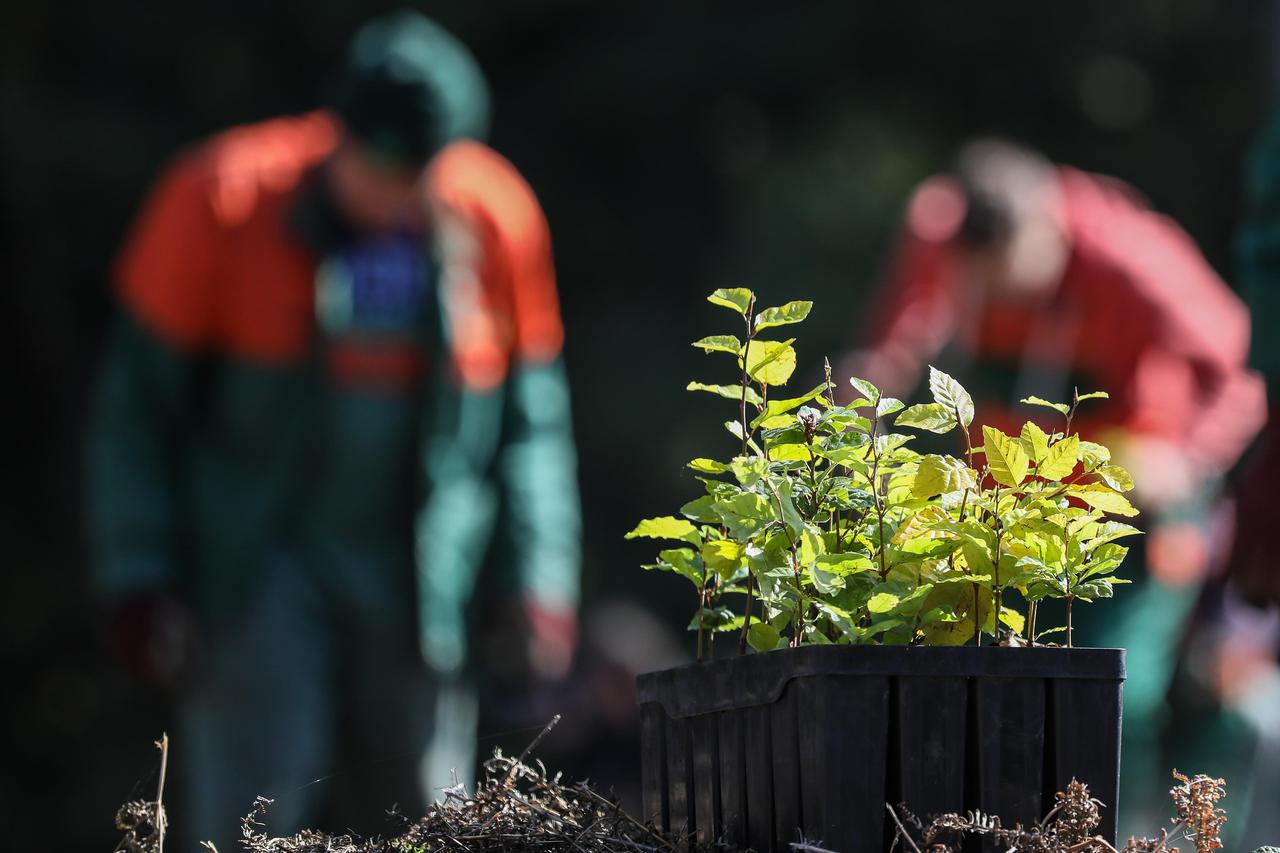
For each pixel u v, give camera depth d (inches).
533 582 275.7
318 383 259.8
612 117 924.0
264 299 257.9
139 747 730.8
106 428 261.4
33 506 784.3
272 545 259.6
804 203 840.3
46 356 796.6
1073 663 101.9
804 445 110.0
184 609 259.9
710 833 110.7
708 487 110.0
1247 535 175.8
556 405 283.4
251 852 120.6
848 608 106.3
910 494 109.0
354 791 219.9
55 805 719.7
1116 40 919.7
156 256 259.3
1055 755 101.7
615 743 395.2
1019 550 106.2
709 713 111.2
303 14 868.0
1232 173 900.0
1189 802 110.0
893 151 863.7
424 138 258.2
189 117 874.1
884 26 920.3
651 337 880.9
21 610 763.4
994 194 296.4
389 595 261.3
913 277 320.5
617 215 934.4
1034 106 930.1
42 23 837.8
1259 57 905.5
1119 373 297.3
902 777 99.9
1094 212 304.5
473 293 270.2
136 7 852.6
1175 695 288.8
